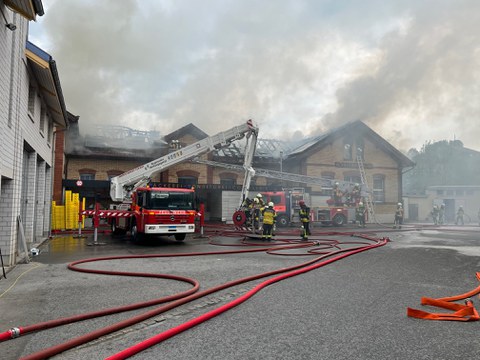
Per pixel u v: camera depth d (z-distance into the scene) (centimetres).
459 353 356
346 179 3033
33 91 1105
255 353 354
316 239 1512
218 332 412
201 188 2425
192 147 1758
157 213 1298
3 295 574
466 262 907
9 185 850
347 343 380
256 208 1695
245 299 545
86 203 2298
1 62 724
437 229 2191
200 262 910
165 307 488
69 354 351
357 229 2188
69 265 824
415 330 420
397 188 3175
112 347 369
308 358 344
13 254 864
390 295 579
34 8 709
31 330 406
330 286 643
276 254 1048
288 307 511
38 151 1207
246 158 1866
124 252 1095
